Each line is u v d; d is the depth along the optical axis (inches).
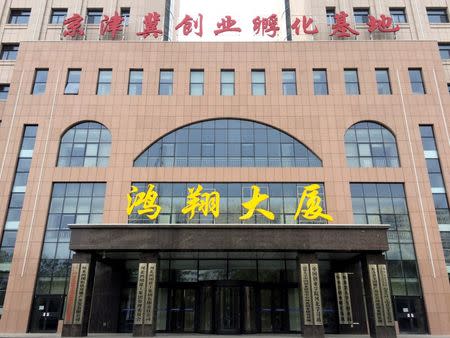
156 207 914.1
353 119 994.7
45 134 984.9
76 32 1111.6
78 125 1002.1
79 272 732.0
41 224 906.1
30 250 886.4
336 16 1125.1
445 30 1160.8
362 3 1182.9
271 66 1047.6
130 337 714.8
